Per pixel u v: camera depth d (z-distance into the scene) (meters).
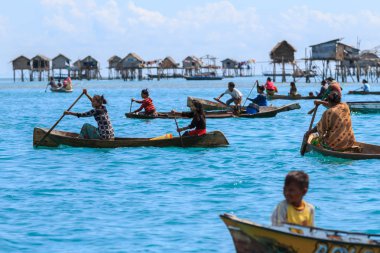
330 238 22.98
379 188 42.34
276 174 48.09
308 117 102.50
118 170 50.69
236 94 102.06
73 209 37.22
